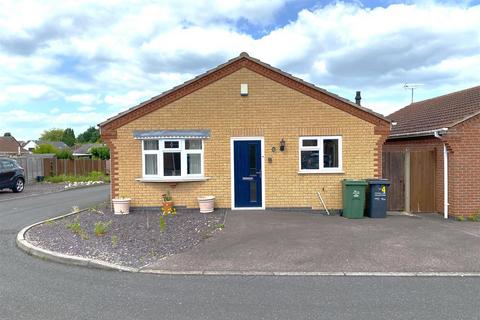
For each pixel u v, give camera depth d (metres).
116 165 11.48
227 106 11.41
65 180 26.70
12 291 5.25
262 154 11.45
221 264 6.44
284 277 5.86
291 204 11.46
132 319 4.34
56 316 4.43
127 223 9.66
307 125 11.38
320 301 4.88
